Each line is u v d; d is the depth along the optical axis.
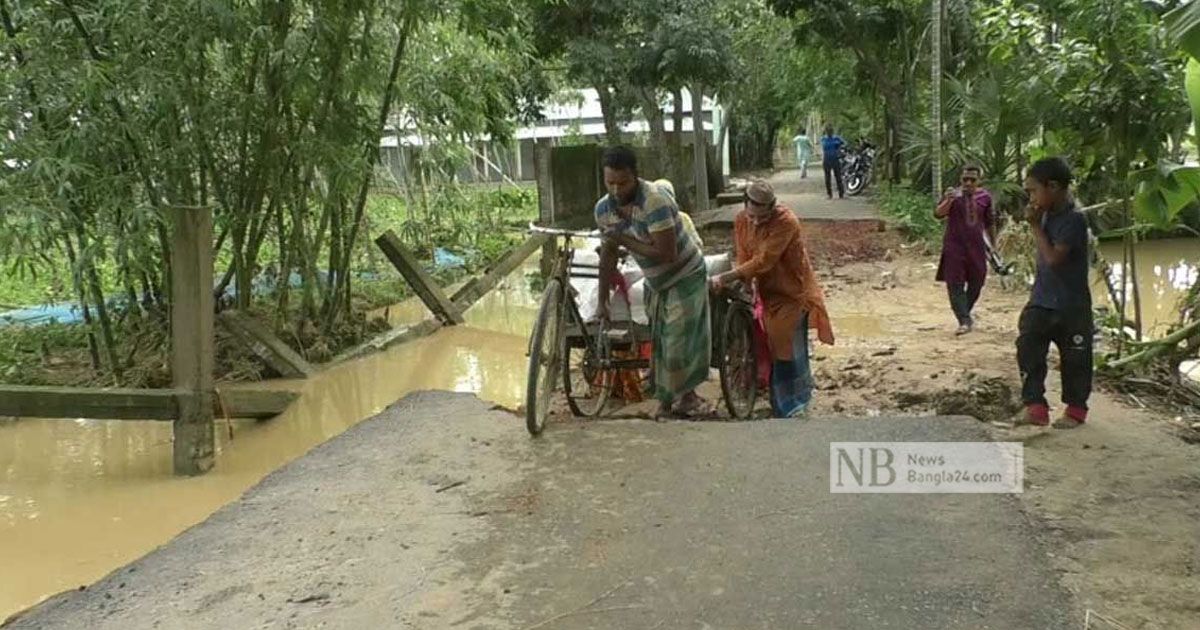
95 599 3.45
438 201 12.84
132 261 7.66
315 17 8.16
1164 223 6.39
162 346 8.66
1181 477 4.32
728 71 16.58
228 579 3.56
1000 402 6.51
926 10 18.33
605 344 5.54
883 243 15.13
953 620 3.12
